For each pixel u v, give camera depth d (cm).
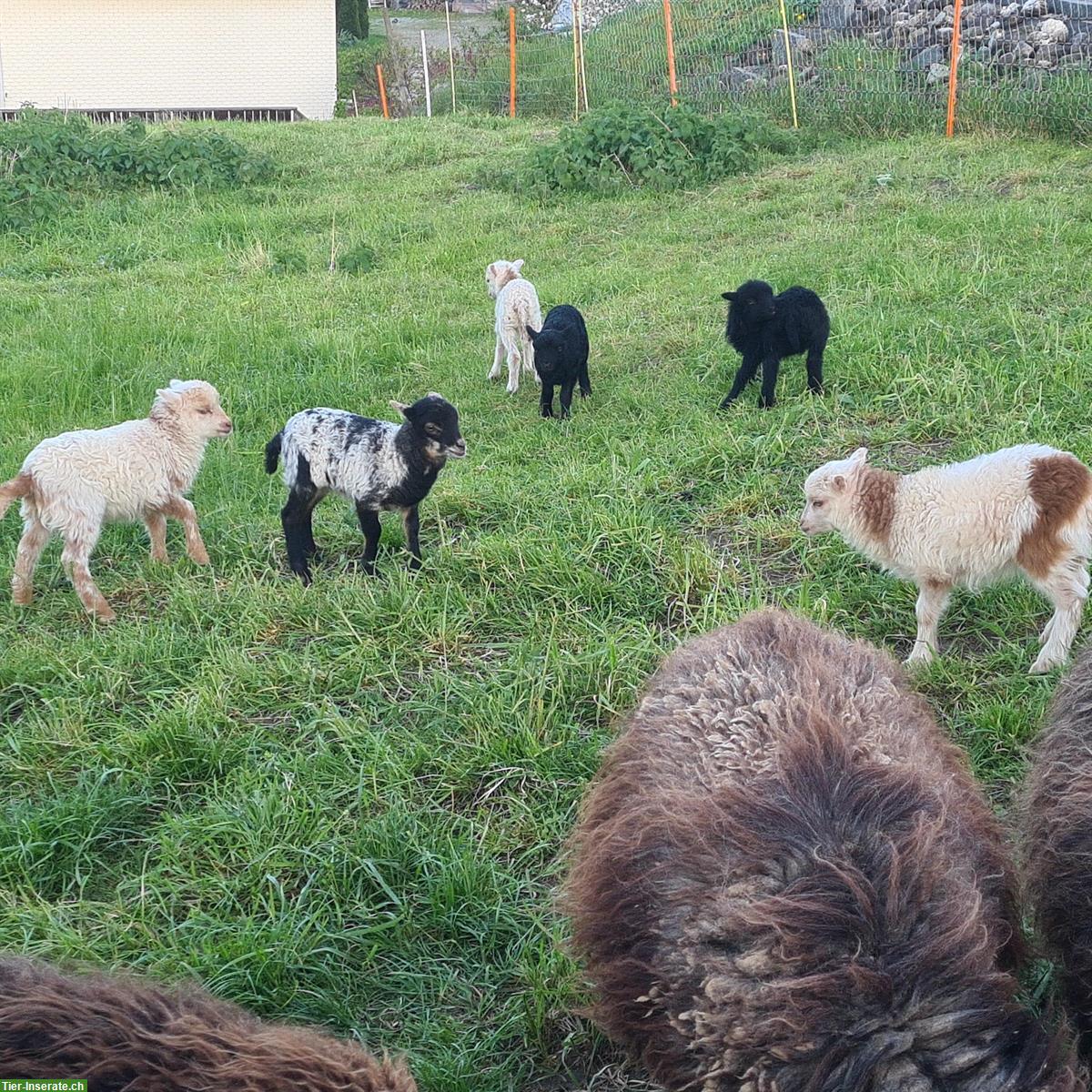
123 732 272
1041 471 278
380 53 1598
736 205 675
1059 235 529
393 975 216
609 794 192
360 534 370
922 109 781
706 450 387
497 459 415
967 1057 139
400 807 248
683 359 477
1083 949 170
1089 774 183
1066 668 266
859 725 185
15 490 325
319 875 233
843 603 310
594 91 1029
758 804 164
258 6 1398
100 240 709
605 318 529
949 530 281
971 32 838
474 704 277
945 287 485
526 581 325
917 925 149
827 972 144
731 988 150
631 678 282
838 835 159
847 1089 137
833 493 296
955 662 284
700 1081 154
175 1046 141
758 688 190
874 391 418
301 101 1436
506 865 240
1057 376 400
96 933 221
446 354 521
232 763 267
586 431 428
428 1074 193
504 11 1427
